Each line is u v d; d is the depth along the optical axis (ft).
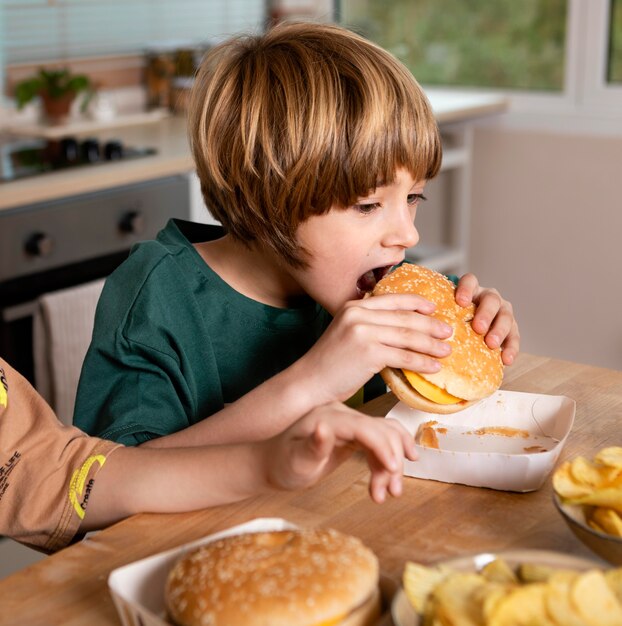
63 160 8.09
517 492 2.93
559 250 10.79
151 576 2.30
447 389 3.17
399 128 3.42
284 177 3.45
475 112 10.33
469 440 3.28
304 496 2.92
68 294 6.66
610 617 1.91
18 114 9.78
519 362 4.09
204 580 2.11
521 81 10.89
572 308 10.86
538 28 10.60
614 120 10.09
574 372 3.99
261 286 4.04
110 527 2.77
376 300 3.24
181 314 3.87
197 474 2.83
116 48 10.86
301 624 2.00
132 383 3.63
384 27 11.81
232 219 3.77
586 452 3.21
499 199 11.09
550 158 10.61
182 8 11.44
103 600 2.42
